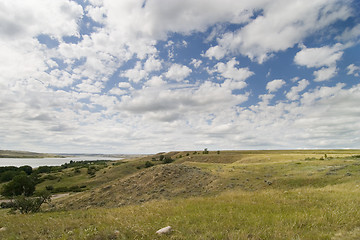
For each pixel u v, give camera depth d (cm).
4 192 7081
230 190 3238
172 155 18050
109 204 3847
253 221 812
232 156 11800
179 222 855
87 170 12512
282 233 648
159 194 3759
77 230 823
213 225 770
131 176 5406
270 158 8200
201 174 4512
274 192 1694
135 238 678
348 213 845
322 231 664
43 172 13175
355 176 2627
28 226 977
